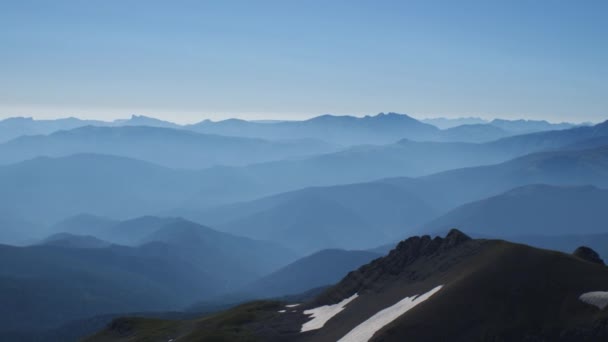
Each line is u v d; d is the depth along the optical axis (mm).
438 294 98562
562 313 85000
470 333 87250
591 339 78750
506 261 100938
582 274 91750
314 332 119750
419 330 90312
